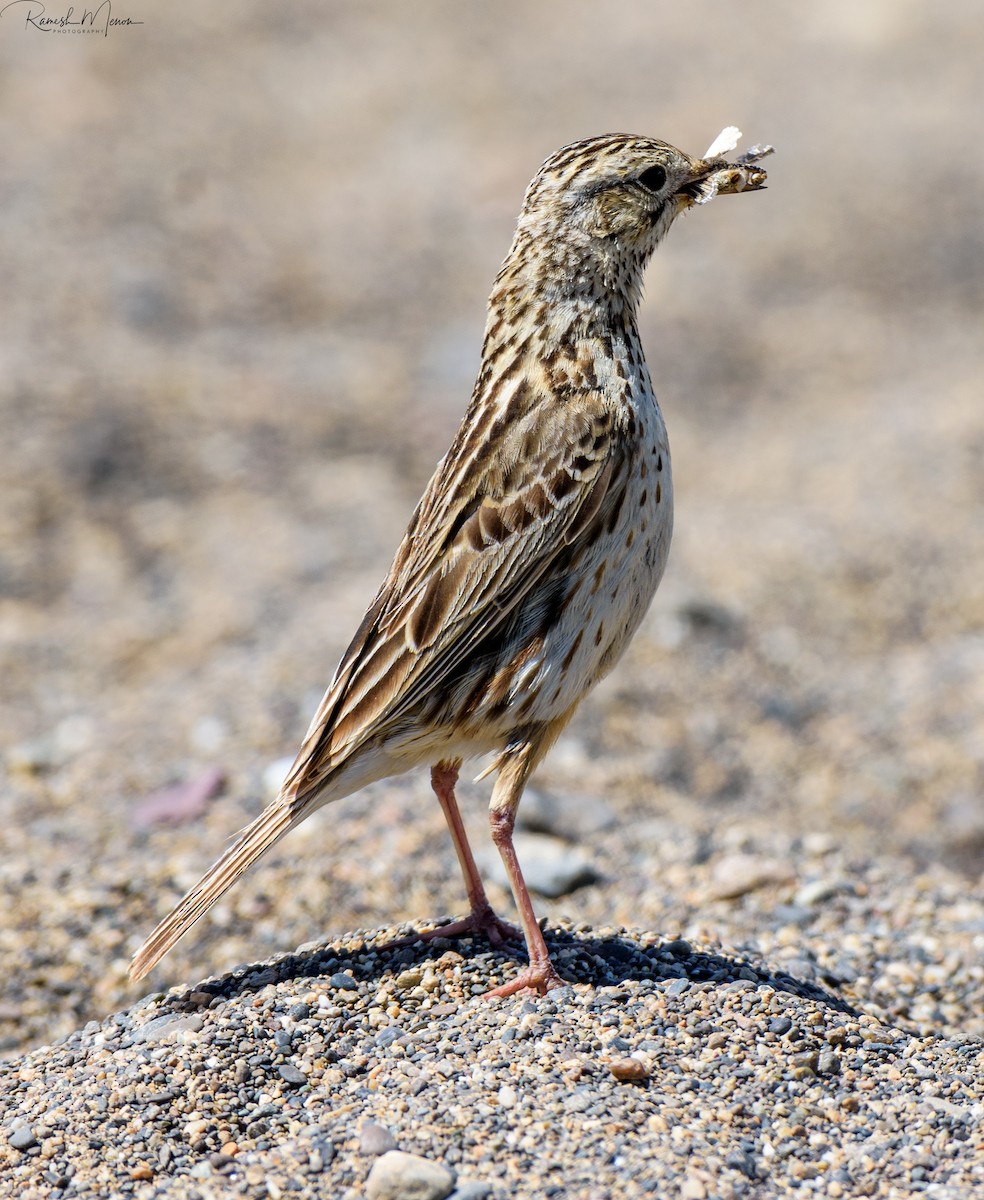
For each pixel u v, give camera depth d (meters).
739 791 12.79
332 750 7.34
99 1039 7.35
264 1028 7.13
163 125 27.50
